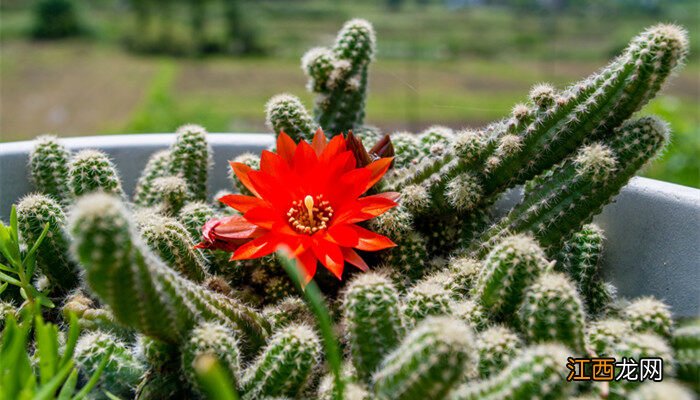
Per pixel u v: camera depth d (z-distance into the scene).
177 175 0.35
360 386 0.26
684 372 0.27
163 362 0.27
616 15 2.94
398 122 1.33
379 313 0.26
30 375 0.25
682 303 0.32
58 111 1.50
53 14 2.62
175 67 2.12
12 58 2.19
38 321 0.24
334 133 0.36
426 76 1.93
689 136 0.67
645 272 0.33
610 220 0.34
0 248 0.29
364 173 0.30
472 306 0.28
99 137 0.39
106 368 0.27
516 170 0.31
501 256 0.28
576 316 0.26
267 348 0.27
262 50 2.52
